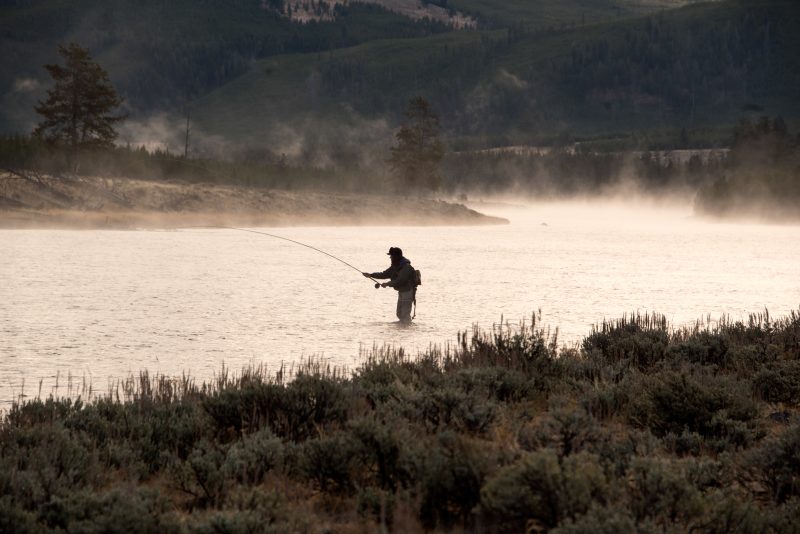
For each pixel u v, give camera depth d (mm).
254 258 127312
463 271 112250
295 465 22938
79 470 21719
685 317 67500
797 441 23016
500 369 34969
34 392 35156
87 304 67938
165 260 118562
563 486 18047
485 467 20062
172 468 23125
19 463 21594
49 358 44031
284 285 87812
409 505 19375
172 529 17766
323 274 102312
